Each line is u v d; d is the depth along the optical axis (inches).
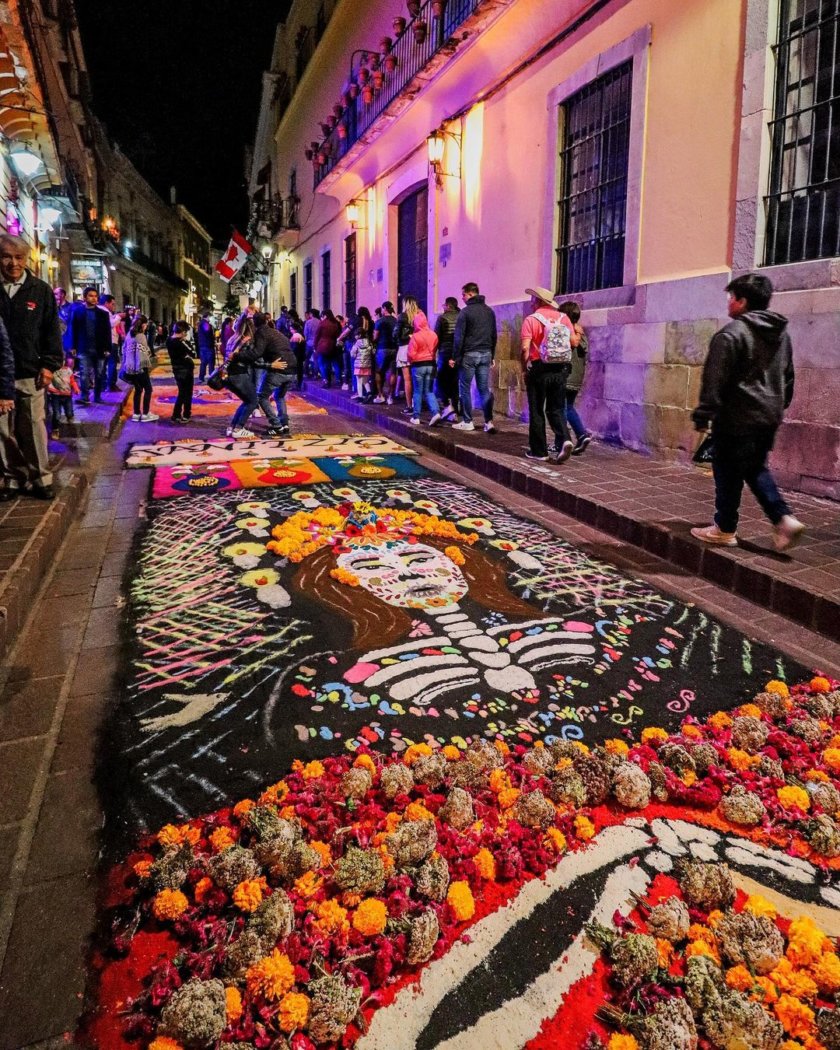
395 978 66.6
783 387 154.4
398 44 499.5
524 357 257.3
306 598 152.5
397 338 424.2
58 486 221.6
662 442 269.1
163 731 102.0
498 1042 60.7
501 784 91.0
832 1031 60.0
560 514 220.5
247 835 80.0
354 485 254.2
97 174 1075.9
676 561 176.2
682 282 253.3
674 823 88.5
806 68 210.8
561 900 75.9
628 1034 60.8
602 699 114.6
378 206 591.5
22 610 136.3
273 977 61.4
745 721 103.5
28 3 371.6
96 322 442.3
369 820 85.1
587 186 315.3
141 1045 58.8
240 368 349.1
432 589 159.2
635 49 271.0
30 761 94.2
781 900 77.2
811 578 147.4
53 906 71.8
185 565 171.2
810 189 210.8
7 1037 58.7
